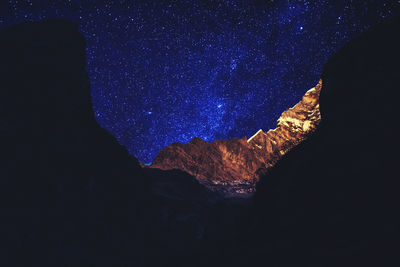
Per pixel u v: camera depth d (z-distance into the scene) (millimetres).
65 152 8680
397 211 4285
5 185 7148
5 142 7551
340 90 7383
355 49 7570
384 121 5547
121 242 8922
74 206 8289
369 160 5242
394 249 3967
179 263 8820
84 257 7777
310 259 4910
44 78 9055
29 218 7211
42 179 7820
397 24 6836
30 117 8312
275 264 5484
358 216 4734
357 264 4191
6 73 8453
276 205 6883
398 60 6281
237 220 9719
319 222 5328
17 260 6668
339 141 6219
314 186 6090
